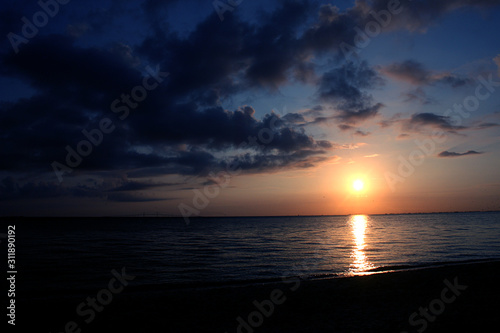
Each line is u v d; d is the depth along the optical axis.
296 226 121.56
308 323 9.68
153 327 9.70
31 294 15.21
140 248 41.47
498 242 42.16
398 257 29.12
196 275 21.23
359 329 8.91
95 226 125.56
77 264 26.45
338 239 53.84
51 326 9.91
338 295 13.20
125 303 12.36
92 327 9.76
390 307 11.24
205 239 58.69
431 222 128.50
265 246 43.06
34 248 41.25
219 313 10.99
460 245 39.00
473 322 9.26
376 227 100.25
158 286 16.86
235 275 21.09
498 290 13.50
